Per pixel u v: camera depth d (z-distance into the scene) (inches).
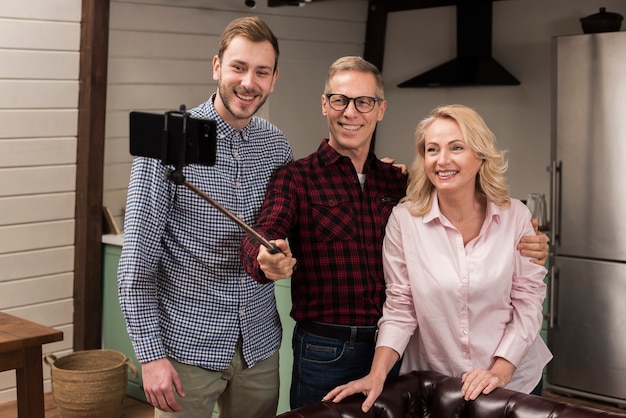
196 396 98.2
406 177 106.7
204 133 71.2
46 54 165.2
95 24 167.3
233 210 97.3
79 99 172.6
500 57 223.9
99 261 181.3
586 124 180.4
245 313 99.4
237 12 201.9
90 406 159.3
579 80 180.7
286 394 154.9
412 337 103.7
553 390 188.7
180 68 192.1
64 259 180.2
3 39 159.0
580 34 194.5
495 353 97.7
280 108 221.0
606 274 179.3
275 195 98.3
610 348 179.9
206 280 96.7
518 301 100.3
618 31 184.5
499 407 89.5
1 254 169.9
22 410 120.3
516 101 221.9
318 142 232.1
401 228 99.5
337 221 99.3
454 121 96.2
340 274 99.1
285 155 104.1
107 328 184.4
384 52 248.1
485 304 97.4
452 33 233.5
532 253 99.9
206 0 193.6
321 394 100.2
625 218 177.0
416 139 100.4
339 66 100.1
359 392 92.5
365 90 98.8
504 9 221.9
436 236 98.4
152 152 72.7
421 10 238.2
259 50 92.7
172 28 188.2
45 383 182.2
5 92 161.9
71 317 183.6
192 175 94.3
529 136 219.9
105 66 171.2
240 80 92.7
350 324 99.4
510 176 224.7
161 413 99.7
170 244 95.7
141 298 93.0
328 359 99.5
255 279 89.0
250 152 99.6
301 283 101.0
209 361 97.7
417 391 95.9
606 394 181.2
